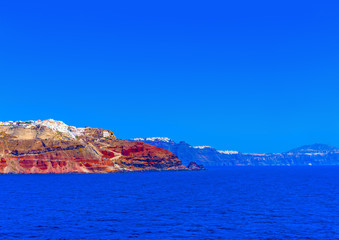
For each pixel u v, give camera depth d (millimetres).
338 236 52656
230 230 56438
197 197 105625
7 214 71000
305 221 63844
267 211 75688
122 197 105500
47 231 55438
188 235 53188
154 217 68000
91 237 51906
